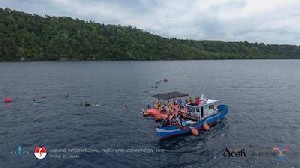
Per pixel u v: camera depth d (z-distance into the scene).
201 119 40.91
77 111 50.06
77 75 111.50
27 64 171.38
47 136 36.75
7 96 63.41
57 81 91.38
